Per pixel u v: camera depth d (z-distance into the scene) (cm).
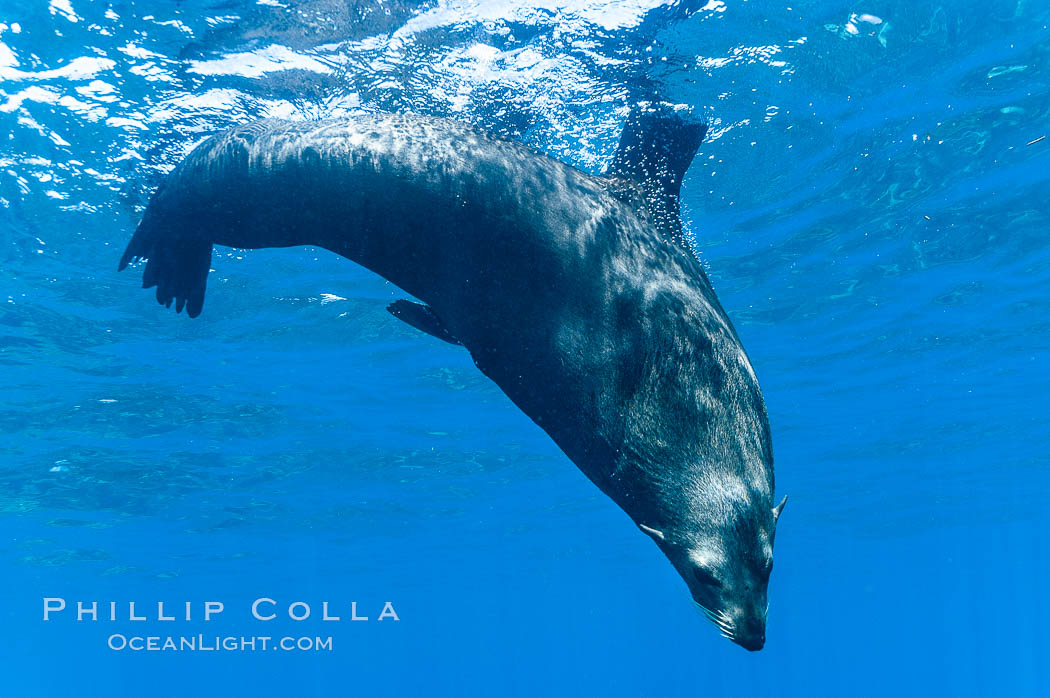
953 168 1243
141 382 1725
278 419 2033
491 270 369
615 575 5272
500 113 753
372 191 386
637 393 341
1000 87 1039
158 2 663
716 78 838
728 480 326
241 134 429
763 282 1562
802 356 1978
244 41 696
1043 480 3478
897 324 1842
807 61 869
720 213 1229
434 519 3325
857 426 2594
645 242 383
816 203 1277
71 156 895
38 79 768
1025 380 2266
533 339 359
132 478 2370
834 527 4228
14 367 1591
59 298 1330
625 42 708
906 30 873
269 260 1238
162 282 478
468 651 9675
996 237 1496
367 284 1358
